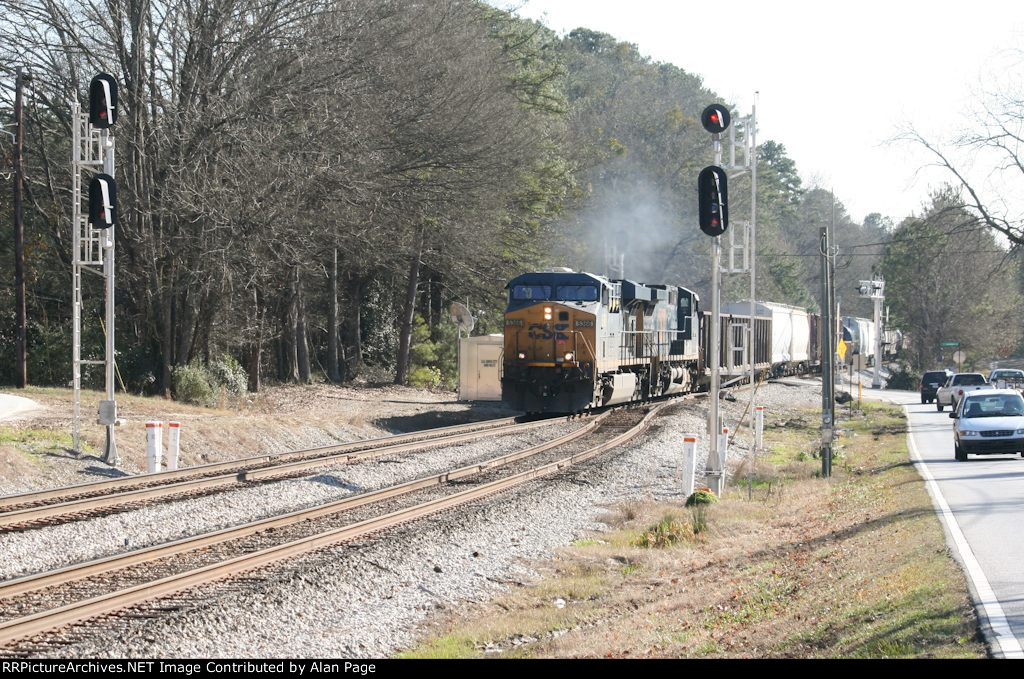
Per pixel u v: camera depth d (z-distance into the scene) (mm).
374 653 23359
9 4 74375
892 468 57844
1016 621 19469
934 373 137750
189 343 82438
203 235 77938
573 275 77125
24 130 84938
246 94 76875
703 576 31219
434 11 91438
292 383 105062
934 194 107750
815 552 32094
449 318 128750
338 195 82688
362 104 82562
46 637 21547
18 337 74312
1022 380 127875
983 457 62625
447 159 91125
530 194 112438
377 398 99312
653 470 57969
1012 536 30219
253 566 28812
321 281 110500
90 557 30719
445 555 32781
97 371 79750
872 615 21609
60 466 45938
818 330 175875
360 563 29875
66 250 85938
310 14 81125
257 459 51969
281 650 22438
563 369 75438
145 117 79000
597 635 24172
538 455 58656
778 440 81812
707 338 114750
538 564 33812
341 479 46219
